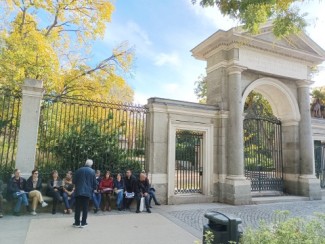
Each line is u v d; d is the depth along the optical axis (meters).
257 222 7.95
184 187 11.72
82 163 9.81
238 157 11.26
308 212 9.61
